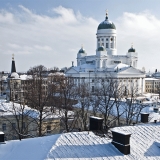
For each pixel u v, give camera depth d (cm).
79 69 14550
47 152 1509
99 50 14488
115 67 13762
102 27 15538
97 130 2019
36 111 4538
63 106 5391
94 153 1605
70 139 1702
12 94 7694
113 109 5484
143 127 2144
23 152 1608
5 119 4259
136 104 5769
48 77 9794
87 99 6344
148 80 18975
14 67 10294
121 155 1653
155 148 1841
